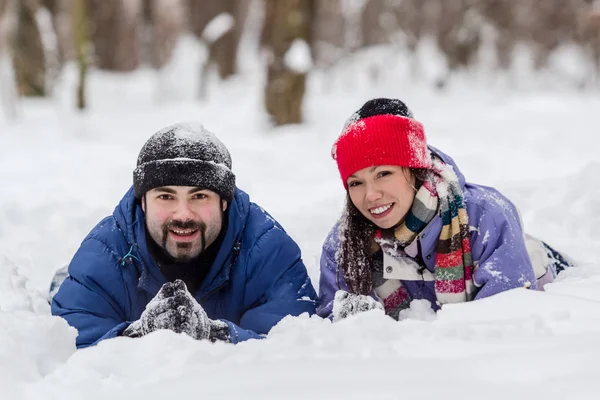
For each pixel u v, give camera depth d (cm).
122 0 2244
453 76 2219
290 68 1239
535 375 193
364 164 304
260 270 323
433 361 206
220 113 1424
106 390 204
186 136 302
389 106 318
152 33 2241
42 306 357
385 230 318
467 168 885
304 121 1275
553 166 891
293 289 323
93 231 326
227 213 320
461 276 308
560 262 379
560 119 1373
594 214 505
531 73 2545
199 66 1881
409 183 308
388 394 185
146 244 308
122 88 1777
